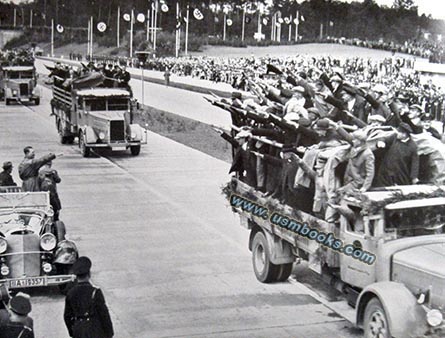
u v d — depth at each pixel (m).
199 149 32.19
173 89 66.56
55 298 12.57
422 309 9.05
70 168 26.97
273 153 13.26
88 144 29.45
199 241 16.62
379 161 11.16
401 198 10.03
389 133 11.03
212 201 21.27
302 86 15.22
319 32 122.31
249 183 14.06
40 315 11.70
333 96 14.04
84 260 8.50
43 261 12.34
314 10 122.75
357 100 15.62
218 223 18.47
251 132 13.38
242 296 12.64
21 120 42.75
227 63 89.19
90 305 8.32
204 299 12.48
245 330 10.96
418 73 47.31
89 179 24.72
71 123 31.41
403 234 10.13
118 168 27.16
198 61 93.75
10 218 13.16
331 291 12.90
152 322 11.34
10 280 11.96
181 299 12.48
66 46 149.75
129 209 20.05
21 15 171.88
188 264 14.70
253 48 117.94
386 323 9.09
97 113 29.95
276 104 14.89
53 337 10.70
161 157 29.91
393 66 64.31
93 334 8.27
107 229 17.69
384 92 15.42
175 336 10.73
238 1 139.25
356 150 10.76
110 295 12.71
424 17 72.50
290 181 12.15
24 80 51.91
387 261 9.86
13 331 7.48
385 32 94.38
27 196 13.70
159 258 15.14
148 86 69.56
